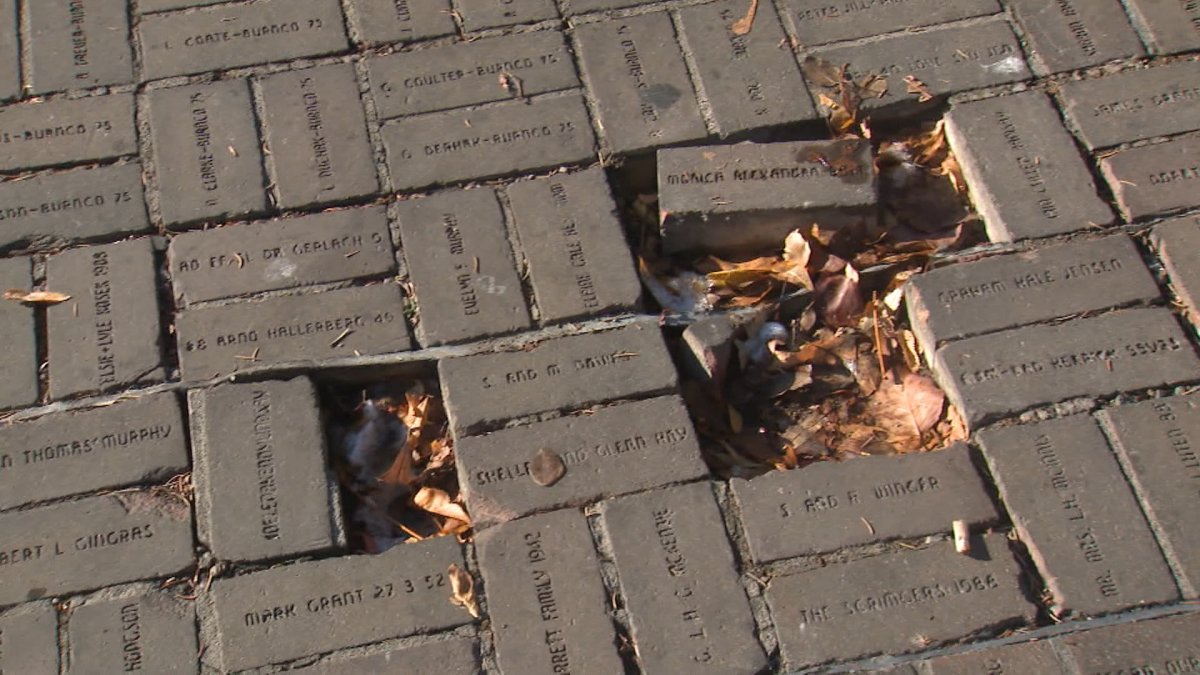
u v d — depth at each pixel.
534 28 2.73
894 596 2.40
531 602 2.40
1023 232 2.59
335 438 2.52
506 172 2.64
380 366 2.52
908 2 2.74
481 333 2.54
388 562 2.42
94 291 2.56
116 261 2.58
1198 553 2.41
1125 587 2.40
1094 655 2.37
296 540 2.43
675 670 2.38
